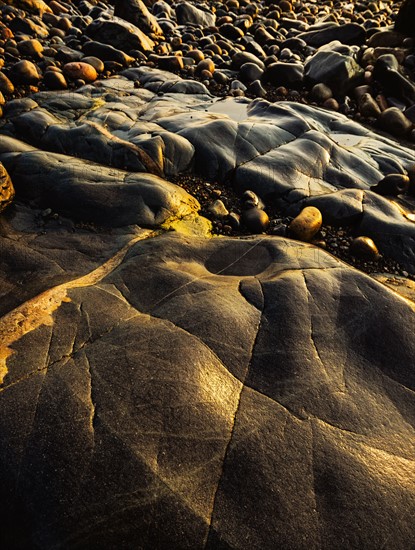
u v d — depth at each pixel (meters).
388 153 5.39
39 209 3.68
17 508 1.56
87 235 3.46
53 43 7.06
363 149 5.39
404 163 5.20
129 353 2.16
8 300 2.76
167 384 2.01
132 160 4.25
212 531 1.58
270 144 4.85
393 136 6.31
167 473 1.69
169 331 2.32
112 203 3.64
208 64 7.11
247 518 1.63
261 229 3.94
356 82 7.05
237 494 1.69
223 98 6.39
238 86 6.88
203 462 1.76
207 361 2.18
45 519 1.53
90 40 7.23
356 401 2.18
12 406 1.85
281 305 2.61
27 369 2.06
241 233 3.93
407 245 3.78
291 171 4.50
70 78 6.13
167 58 7.03
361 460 1.90
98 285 2.77
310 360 2.33
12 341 2.23
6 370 2.05
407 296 3.25
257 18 10.95
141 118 5.25
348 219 4.00
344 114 6.79
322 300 2.71
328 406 2.12
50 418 1.81
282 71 7.07
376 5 13.16
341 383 2.25
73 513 1.55
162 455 1.74
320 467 1.84
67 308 2.51
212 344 2.29
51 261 3.15
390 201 4.29
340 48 7.41
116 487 1.62
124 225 3.54
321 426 2.01
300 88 7.19
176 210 3.80
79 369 2.06
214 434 1.86
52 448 1.70
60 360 2.13
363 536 1.65
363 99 6.80
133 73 6.64
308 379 2.23
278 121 5.30
